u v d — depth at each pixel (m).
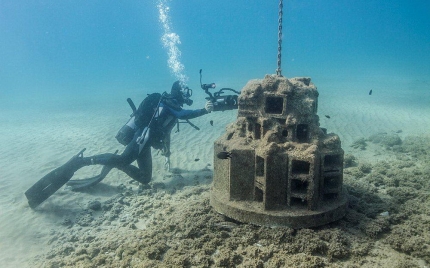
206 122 14.41
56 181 6.62
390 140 9.63
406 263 3.93
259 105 5.09
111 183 7.91
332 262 4.07
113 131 13.75
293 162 4.96
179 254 4.38
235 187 5.04
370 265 3.98
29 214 6.37
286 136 5.05
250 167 4.95
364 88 24.81
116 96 29.45
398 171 7.12
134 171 7.30
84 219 6.02
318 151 4.63
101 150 10.88
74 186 7.44
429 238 4.43
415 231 4.62
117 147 11.16
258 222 4.69
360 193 5.96
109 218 5.95
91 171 8.85
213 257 4.32
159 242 4.69
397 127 11.89
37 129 15.30
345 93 21.97
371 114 14.24
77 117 18.33
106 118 17.41
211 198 5.40
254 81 5.34
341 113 14.65
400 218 5.02
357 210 5.34
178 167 8.78
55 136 13.42
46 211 6.47
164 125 7.55
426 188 6.23
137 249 4.61
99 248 4.85
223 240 4.60
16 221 6.09
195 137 11.66
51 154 10.65
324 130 5.57
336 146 4.84
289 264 3.97
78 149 11.13
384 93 21.16
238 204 4.95
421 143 9.37
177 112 7.47
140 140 7.07
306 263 3.96
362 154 8.96
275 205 4.74
